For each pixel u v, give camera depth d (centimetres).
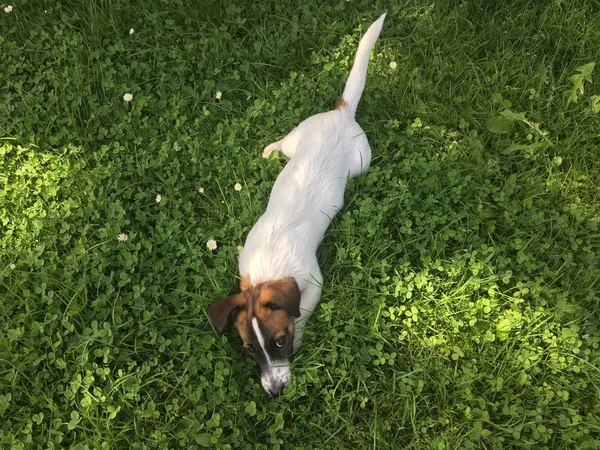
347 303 74
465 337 71
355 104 86
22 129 92
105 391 68
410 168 83
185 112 94
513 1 99
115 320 72
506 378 68
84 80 96
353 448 66
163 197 84
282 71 98
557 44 94
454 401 67
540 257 77
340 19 103
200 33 101
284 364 68
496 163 84
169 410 67
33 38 102
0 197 85
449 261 77
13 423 67
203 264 77
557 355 69
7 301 75
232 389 68
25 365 70
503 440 64
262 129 91
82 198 85
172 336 74
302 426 67
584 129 87
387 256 77
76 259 77
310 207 75
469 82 92
